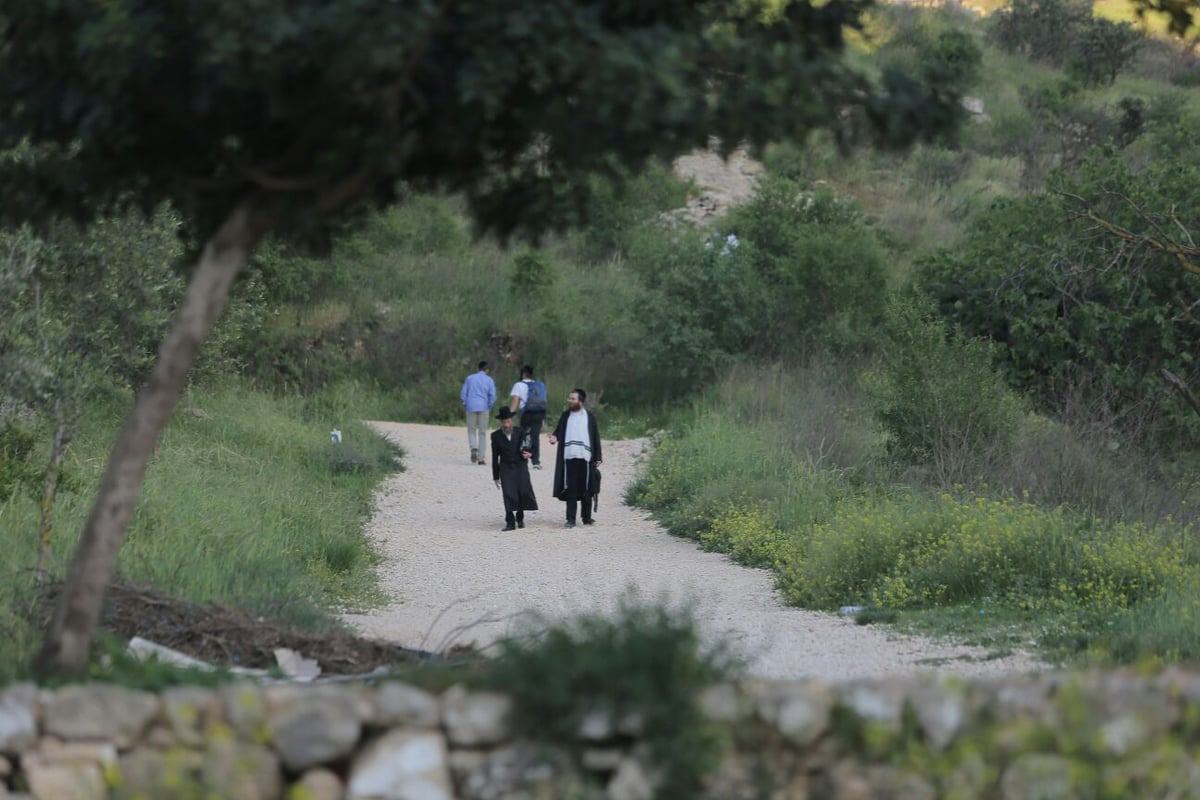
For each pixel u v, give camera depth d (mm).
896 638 39500
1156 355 79750
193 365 79125
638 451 95812
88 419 62125
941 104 22188
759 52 20625
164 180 22938
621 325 124812
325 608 42906
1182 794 18297
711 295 109750
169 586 37062
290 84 20281
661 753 17844
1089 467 57469
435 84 20656
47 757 18422
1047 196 87688
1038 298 85938
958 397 66938
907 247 140500
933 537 48875
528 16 18969
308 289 127000
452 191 23781
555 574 54125
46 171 23547
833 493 64000
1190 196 82750
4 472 44688
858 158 170875
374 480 81562
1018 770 18250
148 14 19922
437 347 125938
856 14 23312
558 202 24438
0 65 22172
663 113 19422
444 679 19500
